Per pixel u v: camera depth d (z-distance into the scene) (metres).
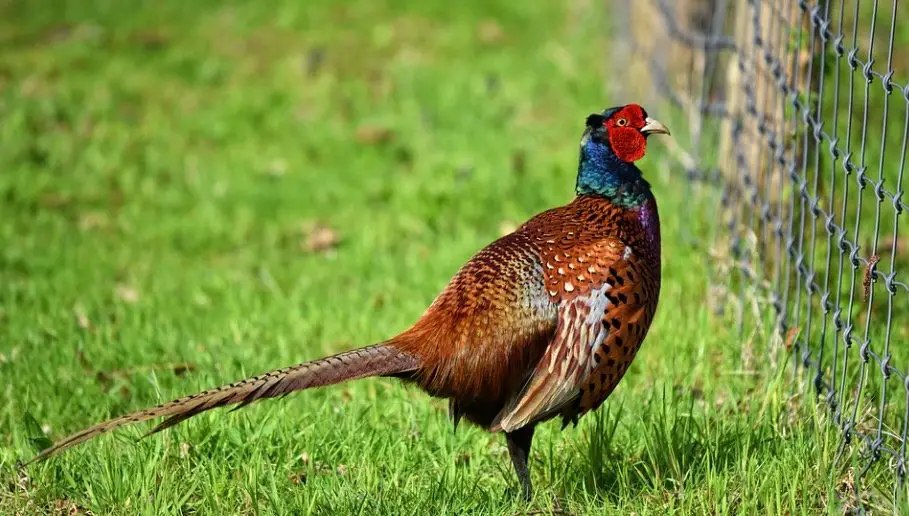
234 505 8.55
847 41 17.83
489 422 8.65
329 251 16.17
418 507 8.28
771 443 8.91
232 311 13.34
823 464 8.29
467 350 8.16
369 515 8.21
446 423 9.85
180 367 11.40
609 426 9.27
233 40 26.73
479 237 15.79
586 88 22.19
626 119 8.88
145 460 8.97
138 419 7.44
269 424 9.53
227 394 7.57
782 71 10.54
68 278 14.88
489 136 19.89
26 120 21.31
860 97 16.20
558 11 28.78
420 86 23.05
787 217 11.45
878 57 18.23
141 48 26.27
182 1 29.86
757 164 11.62
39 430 9.45
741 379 10.30
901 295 11.95
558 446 9.50
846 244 8.77
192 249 16.52
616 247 8.53
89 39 26.67
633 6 21.20
